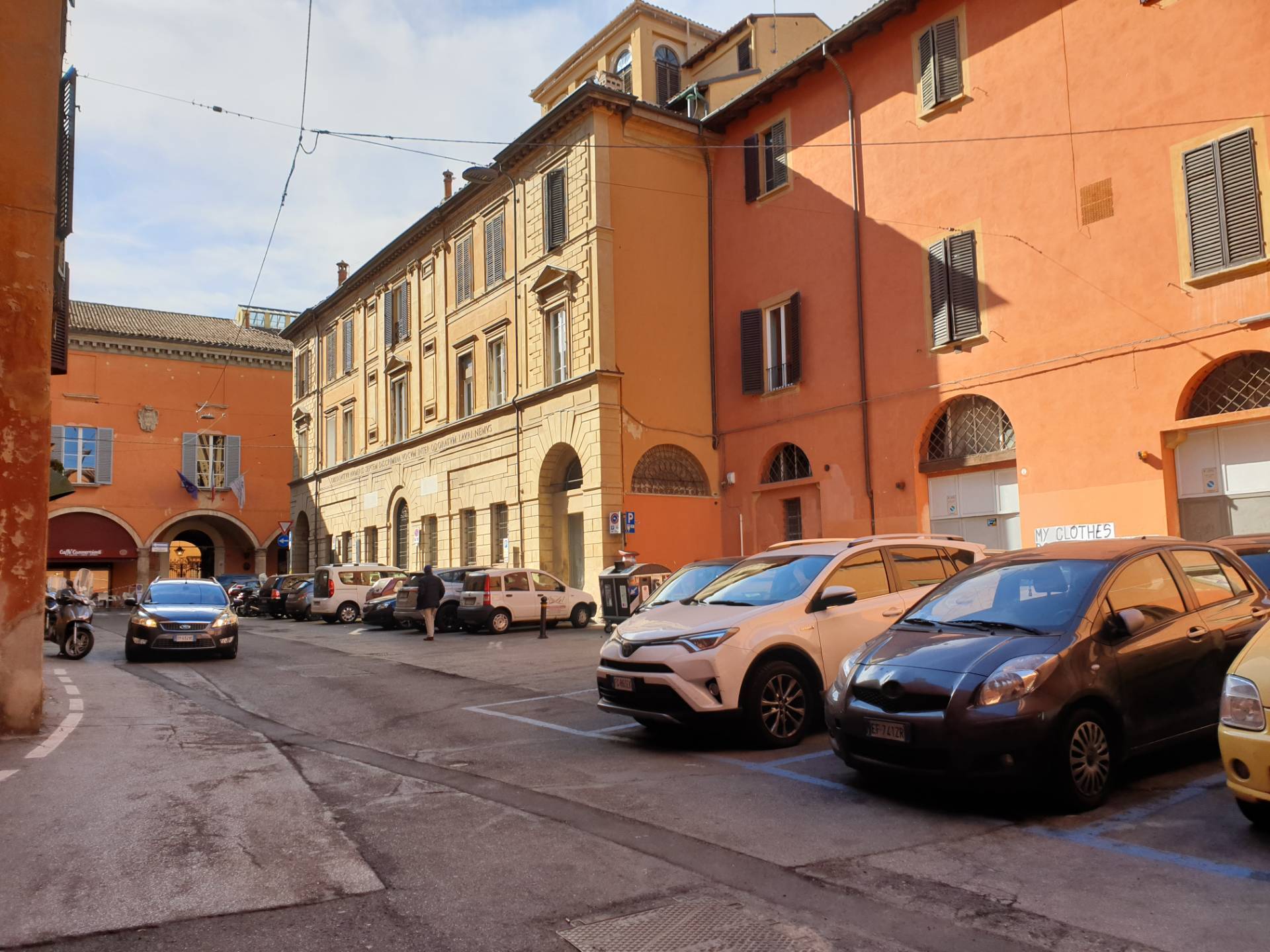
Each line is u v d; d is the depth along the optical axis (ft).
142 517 153.48
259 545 163.12
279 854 17.75
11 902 15.25
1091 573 22.30
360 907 15.05
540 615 73.51
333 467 135.74
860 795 21.75
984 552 33.65
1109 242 51.98
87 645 57.98
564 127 82.12
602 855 17.52
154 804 21.56
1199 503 48.39
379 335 123.34
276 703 39.22
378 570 95.40
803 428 71.82
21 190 31.65
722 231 82.23
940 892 15.40
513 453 89.92
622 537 75.77
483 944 13.57
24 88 32.09
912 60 63.98
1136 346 50.49
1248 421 46.39
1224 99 47.37
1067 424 53.57
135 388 155.33
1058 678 19.66
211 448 160.97
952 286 60.18
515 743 29.35
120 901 15.29
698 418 81.25
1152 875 15.85
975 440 59.98
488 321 95.81
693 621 28.17
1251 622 23.68
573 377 79.46
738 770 24.72
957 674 20.20
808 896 15.34
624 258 78.69
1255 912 14.17
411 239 112.06
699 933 13.85
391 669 50.62
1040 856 17.07
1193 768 23.03
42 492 31.55
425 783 23.73
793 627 27.89
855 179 67.87
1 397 30.99
